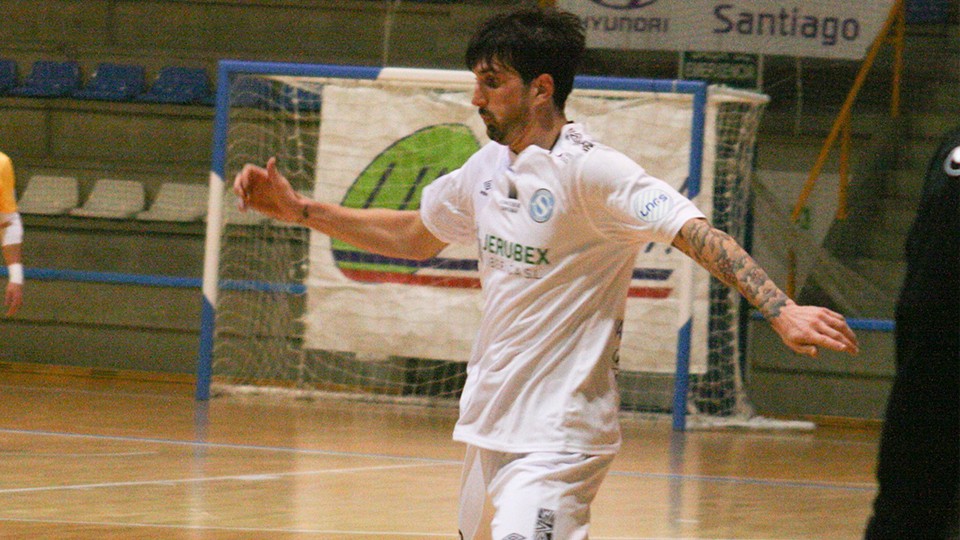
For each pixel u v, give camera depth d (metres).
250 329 31.66
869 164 35.47
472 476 7.97
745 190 28.89
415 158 28.38
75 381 31.94
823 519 16.12
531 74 7.80
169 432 22.19
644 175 7.52
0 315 34.56
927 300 6.25
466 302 28.25
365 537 13.28
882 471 6.46
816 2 32.81
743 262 7.05
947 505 6.26
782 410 31.62
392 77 27.94
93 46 39.66
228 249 32.03
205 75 38.44
